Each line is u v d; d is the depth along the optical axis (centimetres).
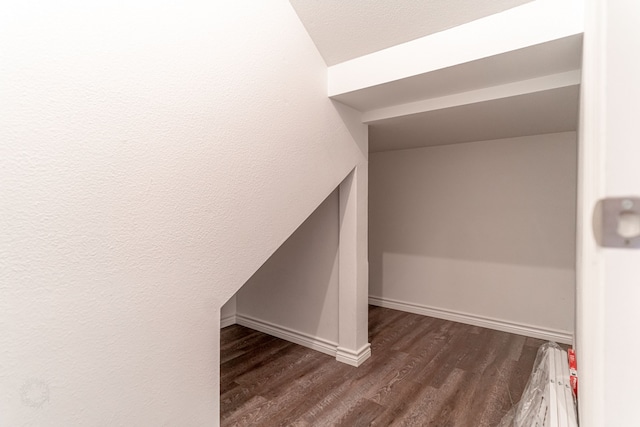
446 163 310
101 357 90
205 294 117
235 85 123
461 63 139
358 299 214
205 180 114
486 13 131
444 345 245
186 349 112
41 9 76
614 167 35
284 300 258
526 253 269
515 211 274
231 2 120
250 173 131
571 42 119
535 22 121
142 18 94
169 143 103
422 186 324
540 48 124
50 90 78
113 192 90
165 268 104
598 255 37
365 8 139
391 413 161
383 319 308
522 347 242
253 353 232
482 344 247
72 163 82
